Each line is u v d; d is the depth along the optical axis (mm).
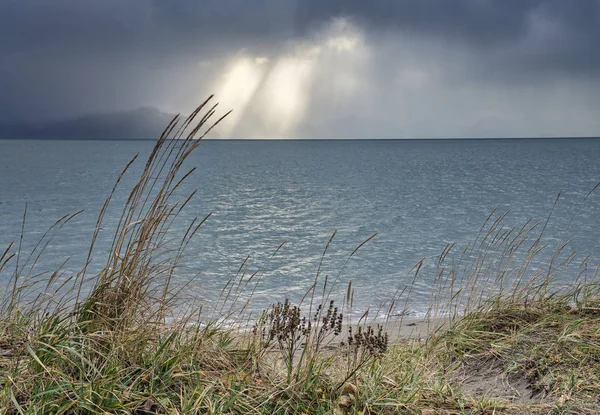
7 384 2947
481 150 156250
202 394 3193
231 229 18781
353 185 41750
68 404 2936
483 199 29734
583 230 17234
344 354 4543
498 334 5266
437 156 114375
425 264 12125
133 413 3094
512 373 4547
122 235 3771
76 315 3711
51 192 34188
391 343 5828
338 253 13945
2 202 27844
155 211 3797
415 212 23859
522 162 81125
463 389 4383
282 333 4051
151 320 4105
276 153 152750
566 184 40375
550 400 4016
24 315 4023
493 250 13453
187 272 9922
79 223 19078
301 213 24047
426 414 3709
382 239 16297
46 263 12070
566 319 5457
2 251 13586
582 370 4375
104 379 3182
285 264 12523
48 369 3098
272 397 3549
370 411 3631
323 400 3609
